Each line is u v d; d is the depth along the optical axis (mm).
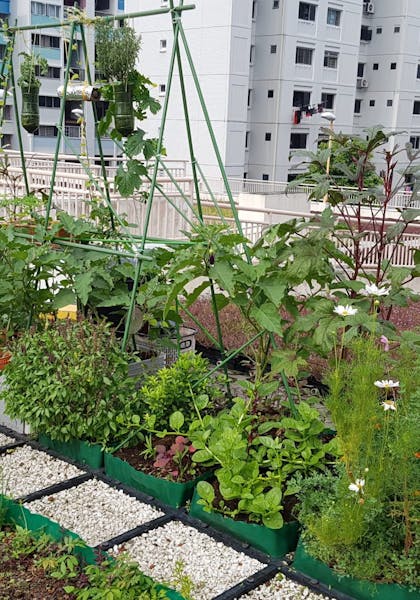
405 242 9930
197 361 3775
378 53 30016
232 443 2979
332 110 27766
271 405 3975
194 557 2791
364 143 3893
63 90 4262
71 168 11797
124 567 2533
